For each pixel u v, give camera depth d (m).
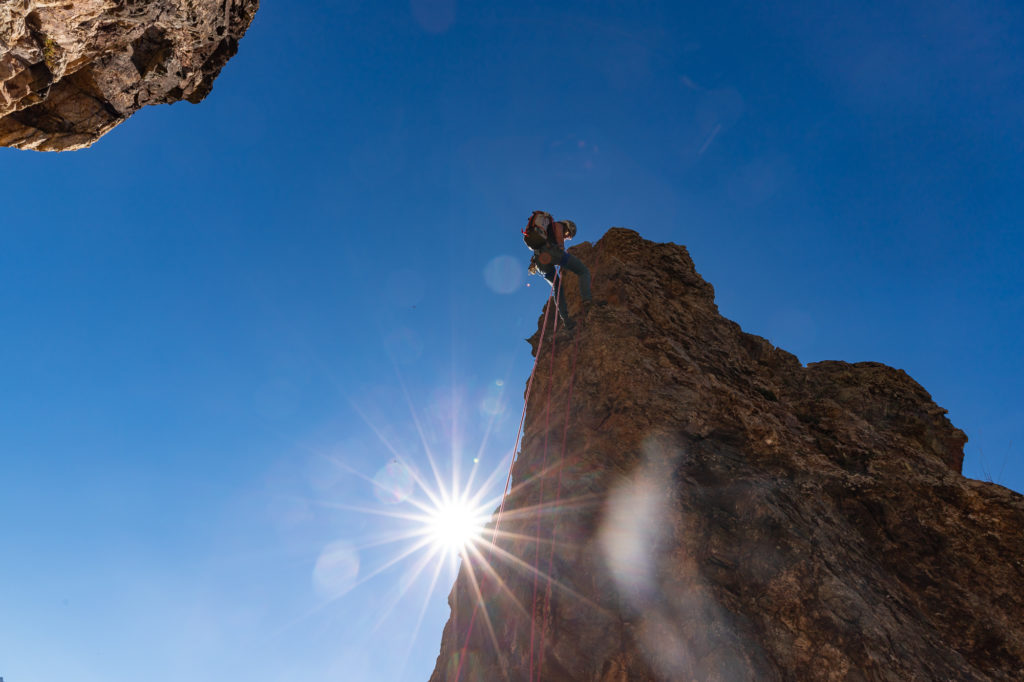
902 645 6.11
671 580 6.64
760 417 8.98
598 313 10.27
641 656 6.07
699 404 8.66
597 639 6.35
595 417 8.83
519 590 7.18
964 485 8.33
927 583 7.20
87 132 7.59
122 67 7.29
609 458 8.11
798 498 7.70
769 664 5.88
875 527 7.80
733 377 9.95
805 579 6.48
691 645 6.04
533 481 8.53
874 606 6.52
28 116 6.97
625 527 7.12
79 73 7.04
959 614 6.86
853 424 9.79
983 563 7.29
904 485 8.28
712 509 7.34
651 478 7.62
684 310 11.28
